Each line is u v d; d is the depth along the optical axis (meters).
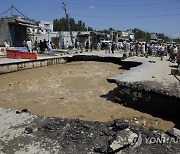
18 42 34.12
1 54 26.50
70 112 11.69
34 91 15.41
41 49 33.66
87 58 28.12
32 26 36.09
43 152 6.21
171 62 24.02
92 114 11.38
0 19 31.94
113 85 16.95
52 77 19.28
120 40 61.94
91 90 15.68
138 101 12.07
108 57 26.83
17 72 20.11
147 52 32.28
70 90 15.75
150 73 16.39
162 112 11.31
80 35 51.91
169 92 11.23
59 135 6.97
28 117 8.15
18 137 6.91
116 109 12.04
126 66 24.45
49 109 12.11
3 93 14.75
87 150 6.23
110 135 6.81
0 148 6.40
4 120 7.95
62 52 34.66
